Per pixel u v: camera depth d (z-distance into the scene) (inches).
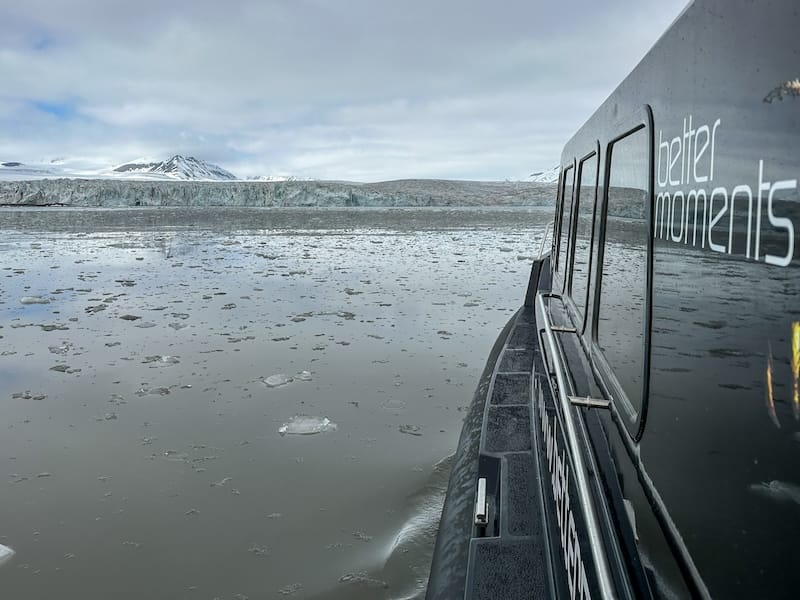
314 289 472.1
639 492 51.6
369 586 112.2
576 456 53.4
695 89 44.2
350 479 156.5
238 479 157.6
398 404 213.6
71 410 209.6
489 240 964.0
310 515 139.1
